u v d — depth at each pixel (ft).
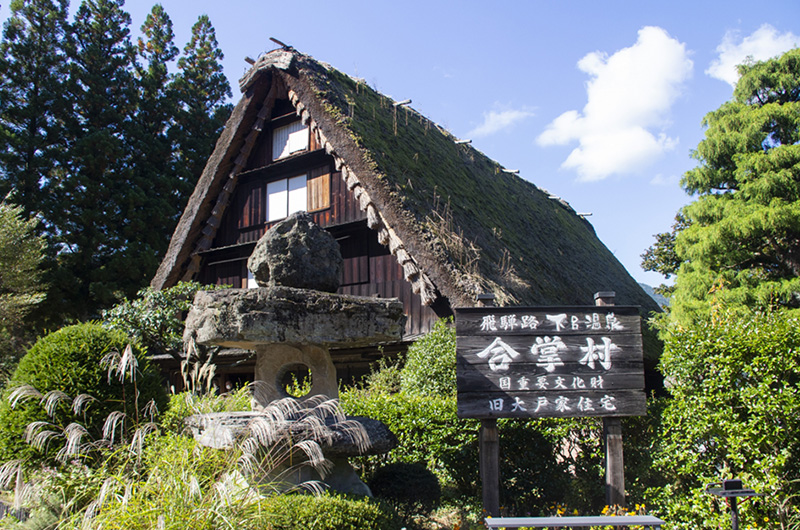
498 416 15.83
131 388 18.44
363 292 36.55
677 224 63.52
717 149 34.73
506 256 31.60
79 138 63.67
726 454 15.33
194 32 80.74
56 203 57.98
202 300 13.26
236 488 11.13
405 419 18.86
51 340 18.93
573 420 18.08
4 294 49.62
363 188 32.27
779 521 14.08
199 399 17.33
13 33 63.41
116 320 32.04
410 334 33.30
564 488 17.40
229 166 43.78
